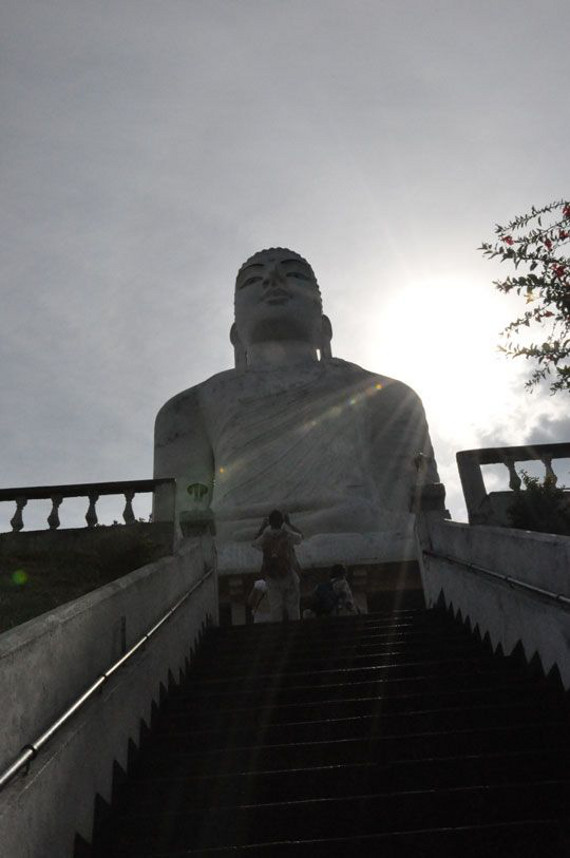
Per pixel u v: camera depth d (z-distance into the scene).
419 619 9.20
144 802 4.74
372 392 22.02
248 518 18.38
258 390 21.36
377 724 5.55
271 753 5.21
